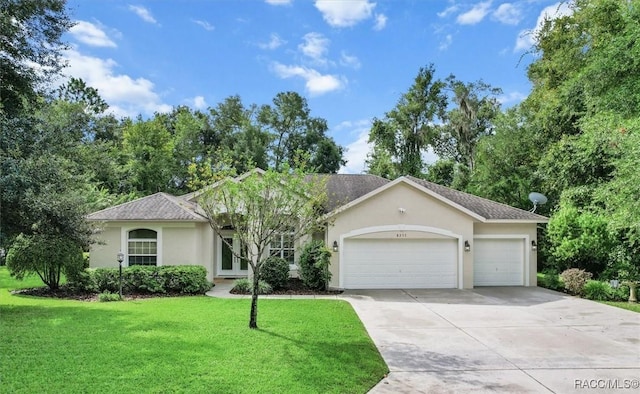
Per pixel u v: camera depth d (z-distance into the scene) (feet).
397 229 58.49
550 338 32.32
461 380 23.32
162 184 134.21
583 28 70.54
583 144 61.05
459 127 127.75
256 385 21.20
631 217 42.29
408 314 40.93
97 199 93.76
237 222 33.96
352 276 58.59
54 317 36.63
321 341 29.68
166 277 52.54
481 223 61.93
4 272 72.43
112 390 20.24
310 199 34.17
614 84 54.80
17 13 42.16
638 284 49.93
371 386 22.29
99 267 56.95
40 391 20.07
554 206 76.54
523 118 92.02
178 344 28.04
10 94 43.62
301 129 168.96
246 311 39.86
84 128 62.39
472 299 49.83
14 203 40.04
